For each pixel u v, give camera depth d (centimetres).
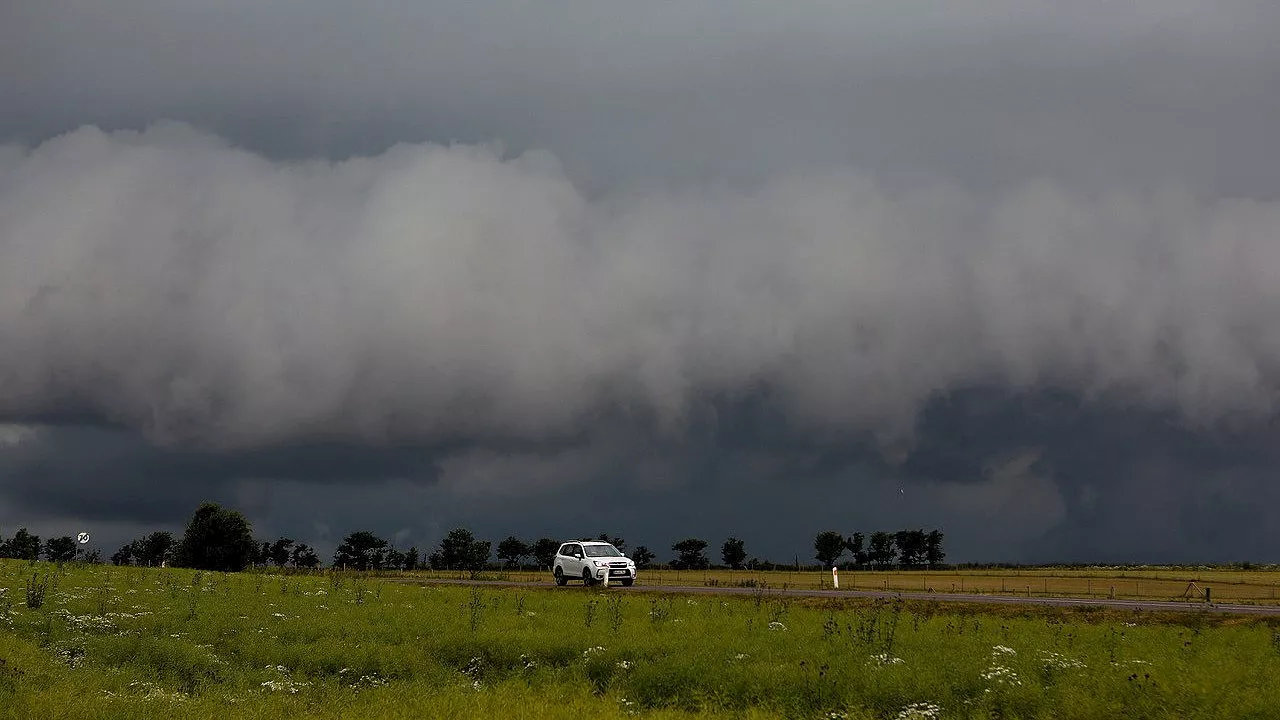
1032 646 2195
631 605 3441
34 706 1476
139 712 1493
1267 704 1509
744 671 1891
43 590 3017
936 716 1642
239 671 2108
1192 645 2189
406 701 1706
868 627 2559
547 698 1780
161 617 2761
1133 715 1546
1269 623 2850
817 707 1714
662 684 1906
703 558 10456
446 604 3462
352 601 3544
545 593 4216
